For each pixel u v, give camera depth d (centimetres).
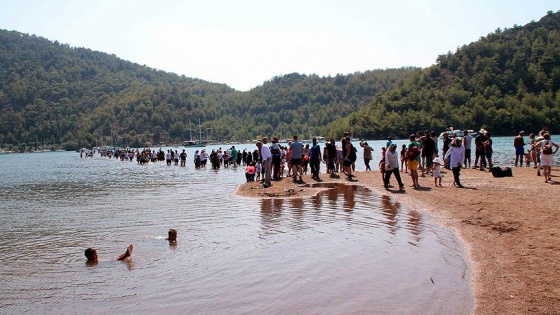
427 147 2306
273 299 728
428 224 1241
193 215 1515
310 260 927
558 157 3512
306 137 18712
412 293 739
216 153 4100
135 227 1350
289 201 1728
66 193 2511
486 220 1225
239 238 1141
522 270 820
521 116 11550
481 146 2433
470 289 750
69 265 962
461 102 13475
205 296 751
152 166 5244
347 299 719
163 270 898
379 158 4859
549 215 1192
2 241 1228
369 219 1328
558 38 14762
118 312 701
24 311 717
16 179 3962
